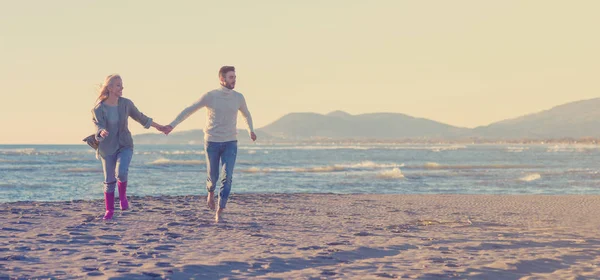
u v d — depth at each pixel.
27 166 39.88
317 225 8.74
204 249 6.04
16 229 7.56
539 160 68.00
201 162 44.38
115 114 8.23
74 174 29.08
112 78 8.13
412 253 6.00
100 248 5.97
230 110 8.38
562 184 24.50
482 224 9.19
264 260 5.37
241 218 9.52
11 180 23.91
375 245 6.53
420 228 8.46
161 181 24.12
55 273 4.54
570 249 6.32
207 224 8.41
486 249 6.37
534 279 4.64
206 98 8.31
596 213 11.40
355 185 23.25
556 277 4.71
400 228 8.43
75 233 7.13
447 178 28.14
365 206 12.67
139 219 8.94
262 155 85.62
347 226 8.66
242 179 26.53
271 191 20.25
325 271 4.83
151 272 4.61
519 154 103.19
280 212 10.88
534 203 14.00
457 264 5.24
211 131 8.41
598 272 4.92
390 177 28.61
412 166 42.19
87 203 12.22
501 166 43.91
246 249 6.09
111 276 4.40
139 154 84.25
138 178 26.03
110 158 8.56
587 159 72.25
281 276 4.62
